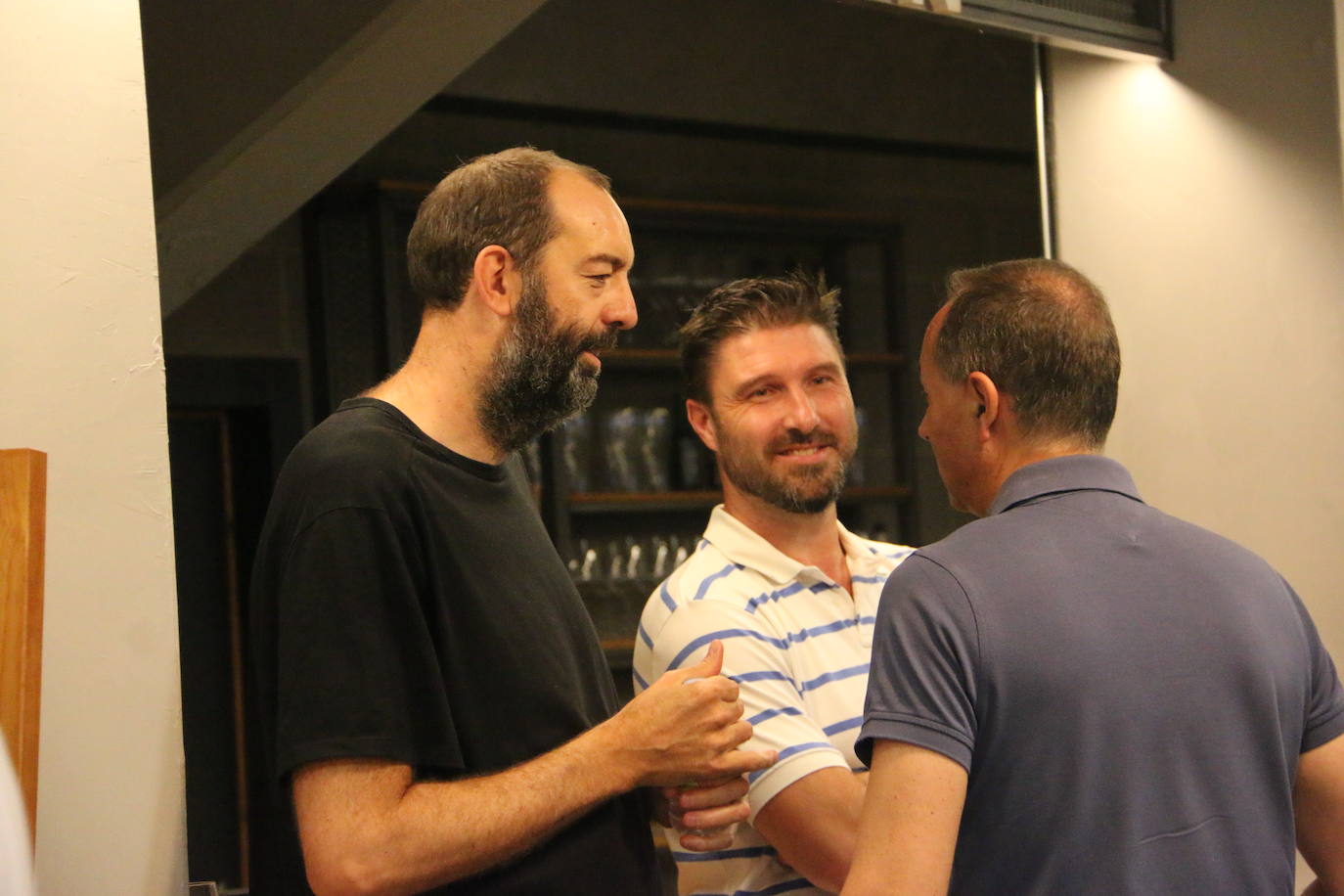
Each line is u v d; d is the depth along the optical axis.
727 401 2.10
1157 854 1.38
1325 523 2.96
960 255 5.71
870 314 5.52
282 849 1.55
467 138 4.72
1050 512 1.50
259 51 3.16
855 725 1.95
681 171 5.16
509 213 1.66
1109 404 1.59
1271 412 3.04
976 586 1.43
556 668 1.64
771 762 1.58
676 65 5.06
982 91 5.74
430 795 1.44
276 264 4.40
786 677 1.92
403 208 4.44
